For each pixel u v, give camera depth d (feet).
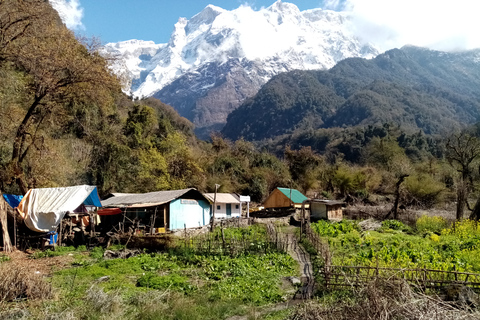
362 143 408.87
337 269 51.13
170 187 180.86
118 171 168.14
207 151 304.09
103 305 41.78
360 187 237.04
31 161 106.83
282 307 45.14
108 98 109.19
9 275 44.60
